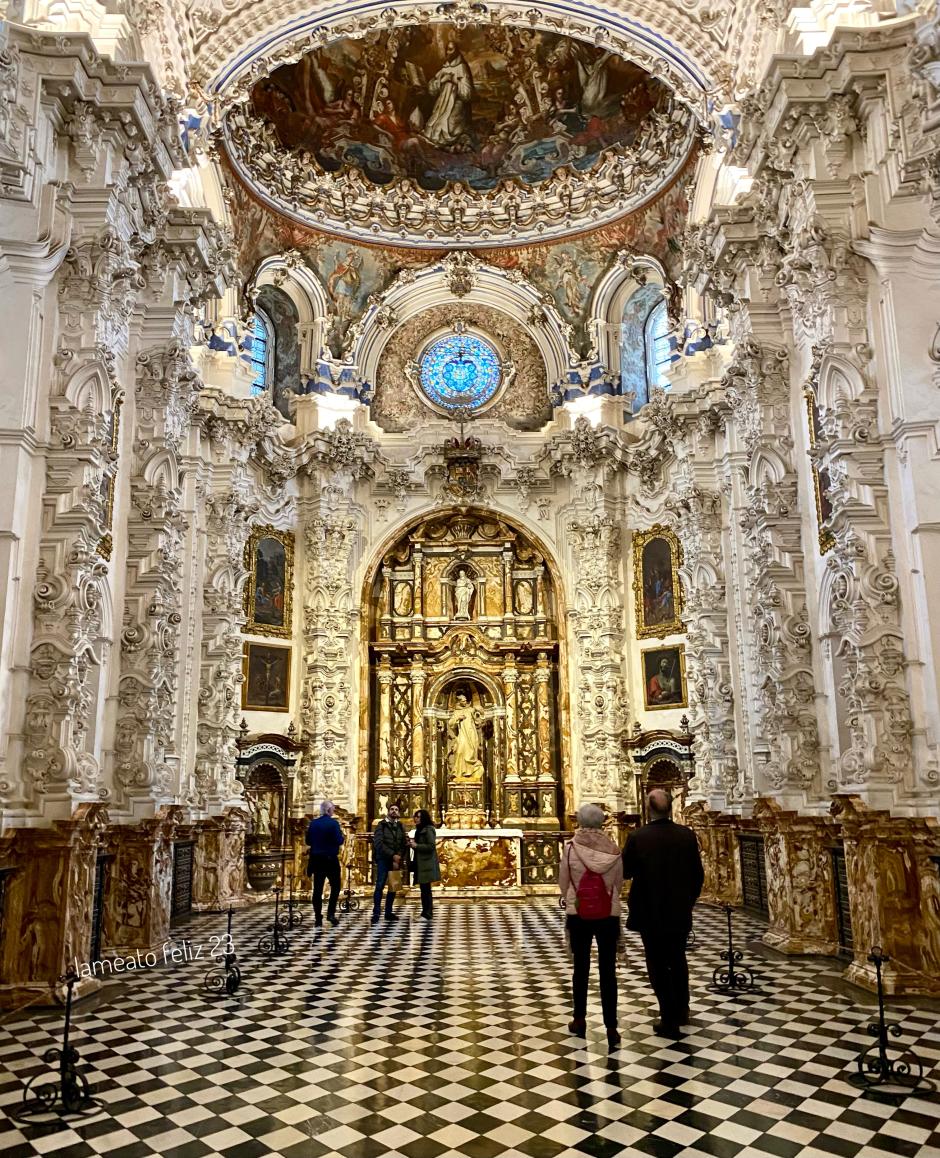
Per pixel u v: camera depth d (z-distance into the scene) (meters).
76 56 10.09
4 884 8.76
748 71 14.90
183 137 15.53
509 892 19.06
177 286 13.45
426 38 21.09
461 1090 6.14
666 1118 5.59
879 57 10.41
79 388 10.02
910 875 9.16
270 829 21.12
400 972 10.38
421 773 22.77
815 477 12.12
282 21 16.28
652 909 7.46
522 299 24.95
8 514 9.30
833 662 11.66
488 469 24.23
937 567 9.51
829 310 10.65
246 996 9.13
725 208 13.66
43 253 9.88
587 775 22.33
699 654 18.64
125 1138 5.38
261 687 21.70
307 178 22.47
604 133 22.47
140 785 11.70
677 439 19.86
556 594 23.92
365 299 24.53
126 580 12.14
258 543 22.05
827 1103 5.81
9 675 9.19
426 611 24.12
